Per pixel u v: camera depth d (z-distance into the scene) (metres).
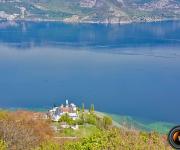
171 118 163.25
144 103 189.50
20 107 180.50
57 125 90.88
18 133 18.81
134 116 165.38
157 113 170.75
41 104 187.38
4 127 18.62
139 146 13.91
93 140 15.37
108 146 14.33
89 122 112.25
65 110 128.88
